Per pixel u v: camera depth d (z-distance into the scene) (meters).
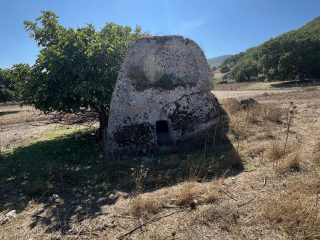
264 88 34.09
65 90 8.48
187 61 8.41
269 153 6.79
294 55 41.09
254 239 4.03
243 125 9.35
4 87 28.92
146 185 6.07
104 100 8.98
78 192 6.02
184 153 7.76
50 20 9.38
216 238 4.13
